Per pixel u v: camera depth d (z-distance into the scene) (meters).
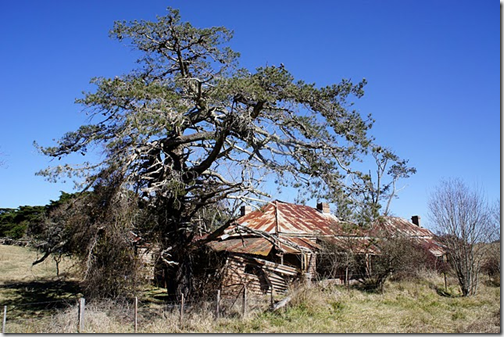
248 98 16.94
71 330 12.90
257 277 22.73
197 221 21.25
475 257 24.39
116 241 16.75
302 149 17.48
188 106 17.44
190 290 19.53
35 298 20.34
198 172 20.39
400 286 24.77
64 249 19.89
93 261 16.78
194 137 19.45
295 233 27.16
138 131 14.86
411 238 27.31
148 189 17.66
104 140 17.06
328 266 25.12
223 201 21.39
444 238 25.61
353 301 19.61
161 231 19.30
